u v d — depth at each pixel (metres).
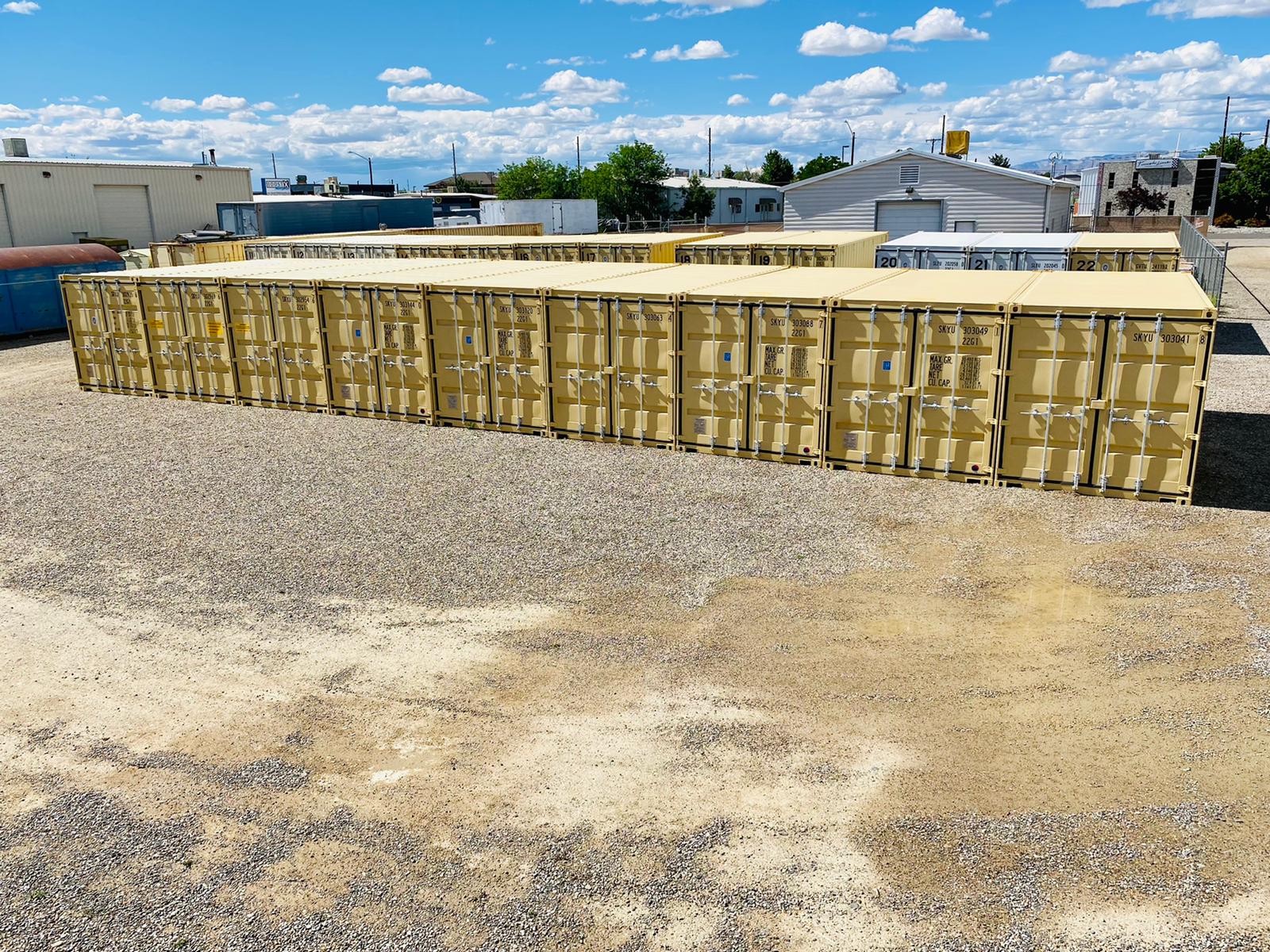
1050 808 6.13
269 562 10.70
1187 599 8.95
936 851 5.81
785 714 7.37
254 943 5.32
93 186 41.25
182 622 9.30
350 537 11.37
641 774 6.71
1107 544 10.48
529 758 6.95
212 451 15.44
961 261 22.45
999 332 12.22
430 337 16.41
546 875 5.77
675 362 14.41
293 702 7.82
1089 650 8.14
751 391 13.98
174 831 6.29
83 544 11.38
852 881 5.61
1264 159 91.00
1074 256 21.75
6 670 8.49
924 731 7.06
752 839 6.01
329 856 6.01
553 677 8.07
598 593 9.63
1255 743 6.68
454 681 8.05
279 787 6.73
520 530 11.43
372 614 9.33
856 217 43.56
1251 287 36.62
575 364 15.28
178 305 18.97
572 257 25.50
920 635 8.55
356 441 15.86
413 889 5.69
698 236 27.02
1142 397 11.64
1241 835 5.79
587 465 14.09
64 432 16.98
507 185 93.31
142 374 19.94
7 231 38.22
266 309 17.98
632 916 5.43
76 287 20.11
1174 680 7.57
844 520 11.48
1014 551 10.41
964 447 12.78
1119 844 5.78
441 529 11.53
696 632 8.74
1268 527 10.80
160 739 7.38
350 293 16.98
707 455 14.49
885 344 12.90
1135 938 5.09
